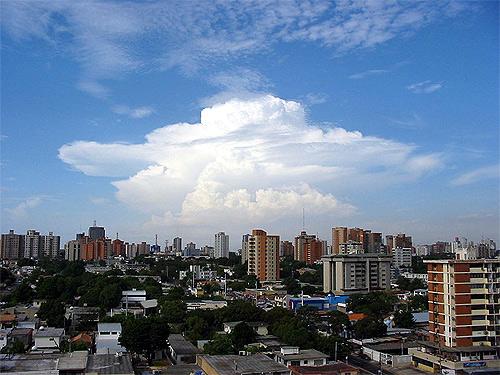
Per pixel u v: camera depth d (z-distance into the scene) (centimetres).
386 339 14088
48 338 12250
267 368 8856
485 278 11612
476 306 11519
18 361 8681
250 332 12762
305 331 12450
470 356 11150
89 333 14162
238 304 16225
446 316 11619
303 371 9569
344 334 15112
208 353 11325
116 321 14825
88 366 8700
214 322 15625
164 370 10319
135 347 11538
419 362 11825
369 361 12425
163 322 12188
